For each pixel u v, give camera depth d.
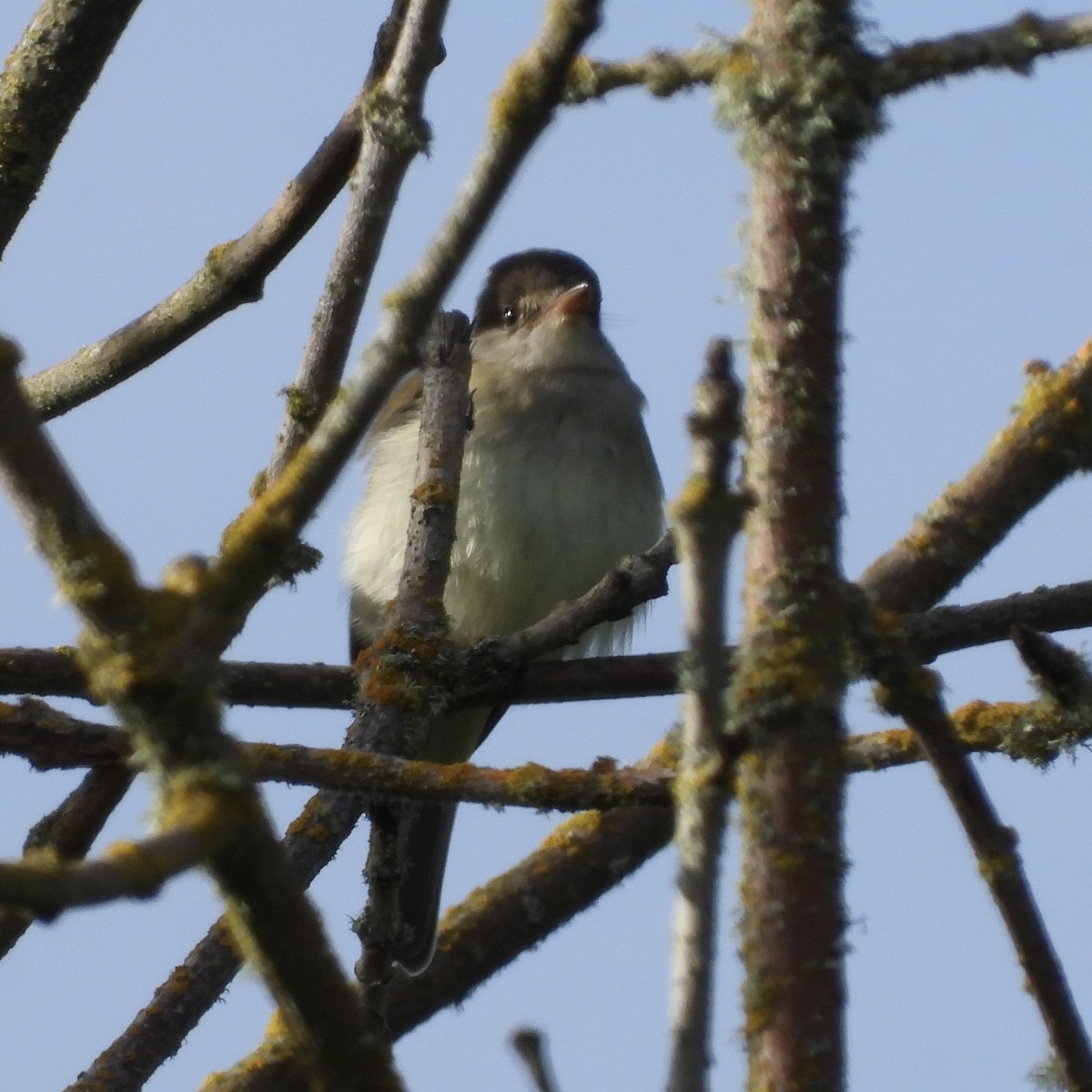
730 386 4.19
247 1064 7.30
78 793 7.47
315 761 6.05
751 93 5.20
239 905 4.23
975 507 8.07
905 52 5.24
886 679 5.38
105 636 4.11
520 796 6.04
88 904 3.54
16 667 7.92
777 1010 4.45
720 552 4.23
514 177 4.39
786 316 4.96
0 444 4.11
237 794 4.09
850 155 5.18
